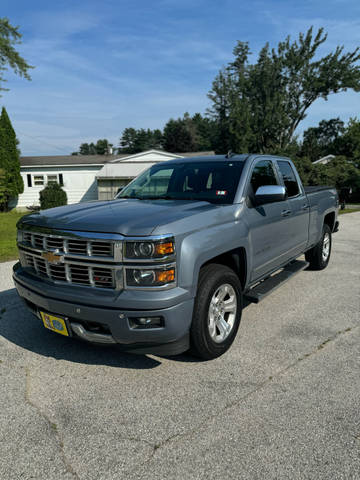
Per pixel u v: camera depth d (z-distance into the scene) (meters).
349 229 11.72
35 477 2.10
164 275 2.71
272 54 37.22
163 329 2.76
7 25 21.03
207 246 3.03
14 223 15.24
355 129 37.59
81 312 2.86
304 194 5.38
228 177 3.94
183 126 91.69
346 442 2.32
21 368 3.29
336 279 5.95
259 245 3.93
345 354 3.46
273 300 5.00
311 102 38.31
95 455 2.26
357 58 35.41
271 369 3.21
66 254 2.95
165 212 3.09
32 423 2.56
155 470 2.13
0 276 6.29
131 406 2.73
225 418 2.57
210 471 2.11
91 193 25.55
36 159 27.58
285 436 2.38
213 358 3.33
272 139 38.16
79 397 2.85
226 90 46.50
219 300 3.34
